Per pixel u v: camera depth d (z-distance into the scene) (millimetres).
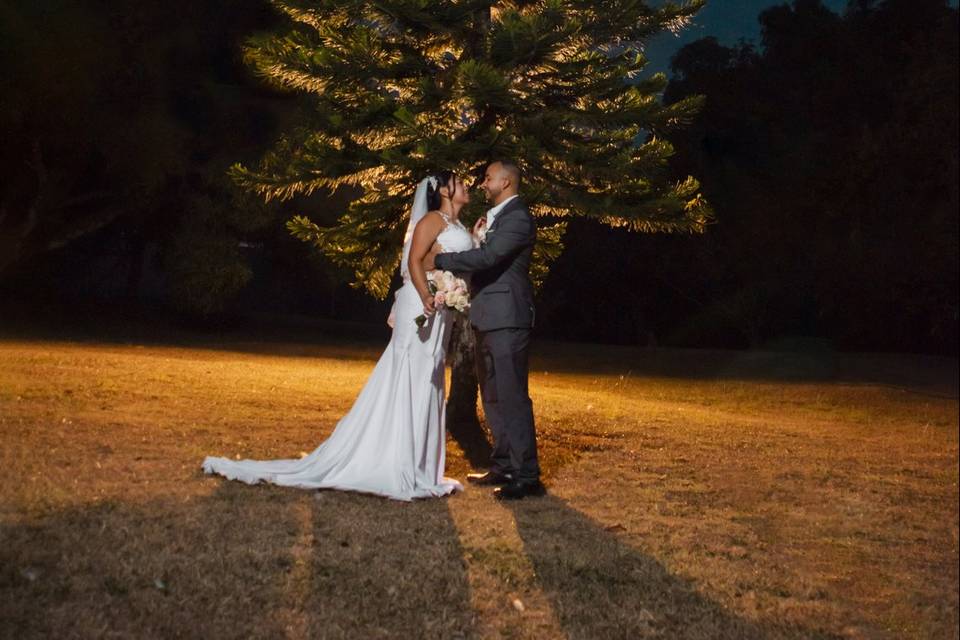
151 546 4926
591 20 9719
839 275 31984
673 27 10203
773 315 34312
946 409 16844
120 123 23719
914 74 30500
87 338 22688
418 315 6668
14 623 3848
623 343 41469
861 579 5441
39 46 21219
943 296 30297
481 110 9906
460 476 7613
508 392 6785
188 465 6887
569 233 38562
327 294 41719
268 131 26219
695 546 5840
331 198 25672
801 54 41250
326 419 9922
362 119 9664
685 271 37281
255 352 22953
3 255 24891
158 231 28766
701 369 23672
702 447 9930
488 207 9367
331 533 5410
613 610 4609
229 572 4652
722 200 36719
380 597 4523
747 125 40062
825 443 11289
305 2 9961
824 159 34406
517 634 4254
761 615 4738
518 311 6762
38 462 6590
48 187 24703
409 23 9734
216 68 27078
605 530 6004
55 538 4930
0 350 15523
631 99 9945
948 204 28969
